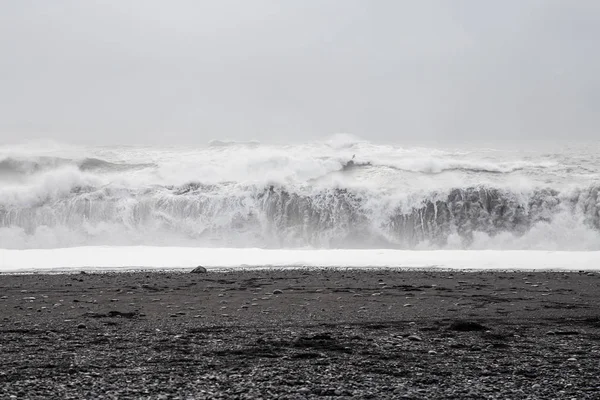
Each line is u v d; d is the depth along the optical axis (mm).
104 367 10695
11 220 45375
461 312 17703
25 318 16703
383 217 46312
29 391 9125
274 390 9242
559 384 9688
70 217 45906
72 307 19031
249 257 36688
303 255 37438
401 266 33250
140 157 57125
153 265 33656
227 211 46812
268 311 17984
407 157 56000
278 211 46938
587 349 12398
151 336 13781
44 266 33156
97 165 53656
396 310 18125
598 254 36406
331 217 46562
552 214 45594
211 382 9672
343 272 30031
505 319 16453
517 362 11203
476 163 53312
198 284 25219
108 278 27516
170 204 46938
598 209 45531
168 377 9977
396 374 10273
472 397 9016
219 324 15555
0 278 27547
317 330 14648
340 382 9734
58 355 11703
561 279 26844
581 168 52375
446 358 11516
